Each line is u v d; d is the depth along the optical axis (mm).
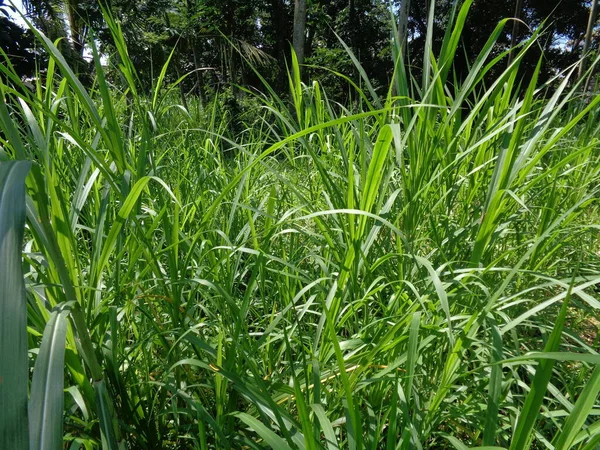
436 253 1729
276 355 1500
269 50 19656
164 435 1356
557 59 20219
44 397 659
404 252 1579
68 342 1008
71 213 1281
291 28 19531
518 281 1780
